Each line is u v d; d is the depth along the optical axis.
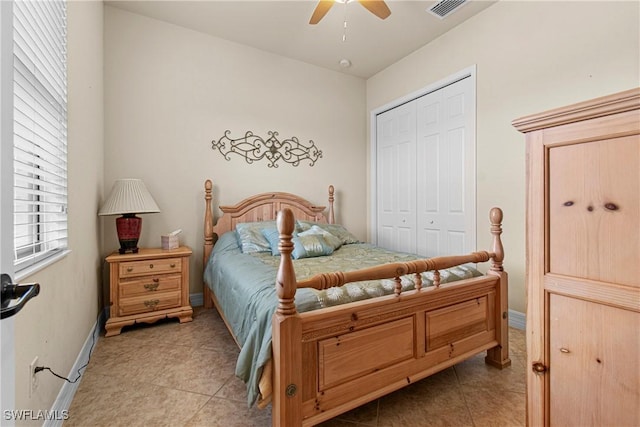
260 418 1.41
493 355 1.86
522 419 1.40
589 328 0.68
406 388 1.65
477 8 2.67
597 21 2.02
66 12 1.55
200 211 3.09
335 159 3.94
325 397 1.24
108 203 2.39
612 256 0.64
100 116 2.47
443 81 3.08
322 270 1.96
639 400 0.61
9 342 0.55
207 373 1.79
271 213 3.40
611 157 0.64
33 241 1.30
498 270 1.85
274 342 1.17
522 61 2.43
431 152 3.27
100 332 2.40
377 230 4.04
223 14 2.79
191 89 3.04
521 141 2.45
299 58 3.59
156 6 2.69
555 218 0.74
